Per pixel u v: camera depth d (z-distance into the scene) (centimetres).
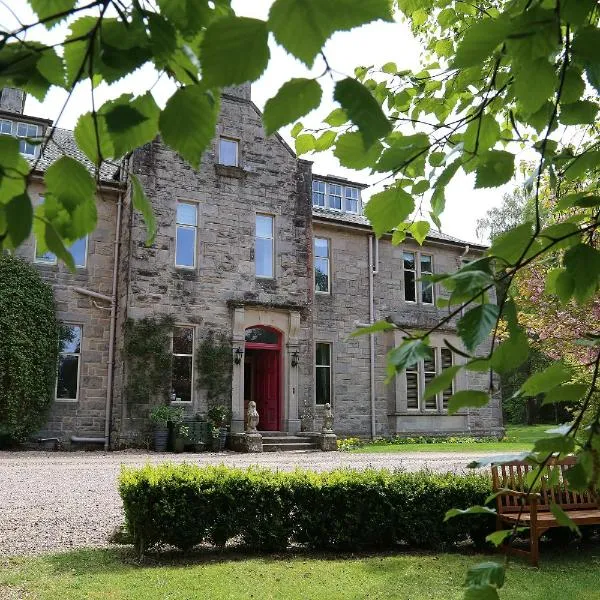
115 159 144
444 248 2214
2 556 595
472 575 142
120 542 661
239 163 1833
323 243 2012
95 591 482
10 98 1762
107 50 126
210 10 133
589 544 705
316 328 1930
